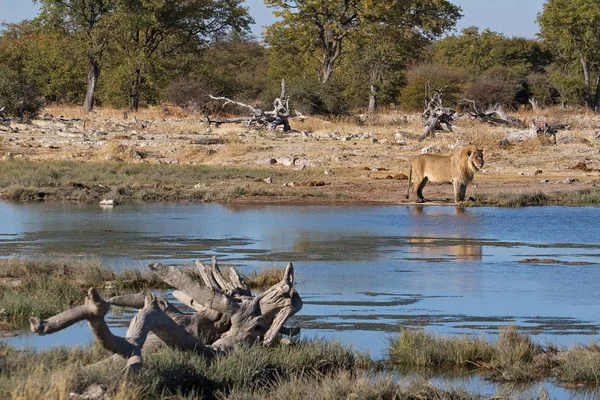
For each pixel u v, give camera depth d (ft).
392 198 231.09
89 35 532.32
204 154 329.93
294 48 619.67
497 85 585.22
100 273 112.78
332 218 191.21
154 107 536.01
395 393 66.08
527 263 133.28
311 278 119.03
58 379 58.75
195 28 561.02
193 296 75.87
